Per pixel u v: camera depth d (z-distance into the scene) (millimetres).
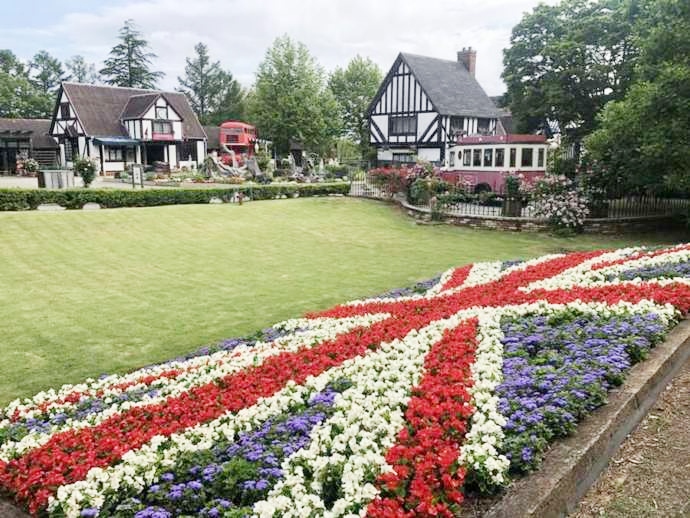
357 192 25516
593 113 23094
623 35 21094
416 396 3863
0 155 39250
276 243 15375
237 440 3662
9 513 3203
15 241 13750
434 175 22250
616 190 18312
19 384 6254
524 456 2971
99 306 9305
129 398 5008
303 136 44219
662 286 6371
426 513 2510
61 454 3539
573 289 6871
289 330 7180
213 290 10422
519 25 24578
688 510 2990
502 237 16938
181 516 2756
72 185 22109
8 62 66938
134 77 59812
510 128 39812
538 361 4355
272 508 2623
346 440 3277
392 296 8977
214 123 70000
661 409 4078
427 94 34562
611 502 3078
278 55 44000
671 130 14141
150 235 15320
